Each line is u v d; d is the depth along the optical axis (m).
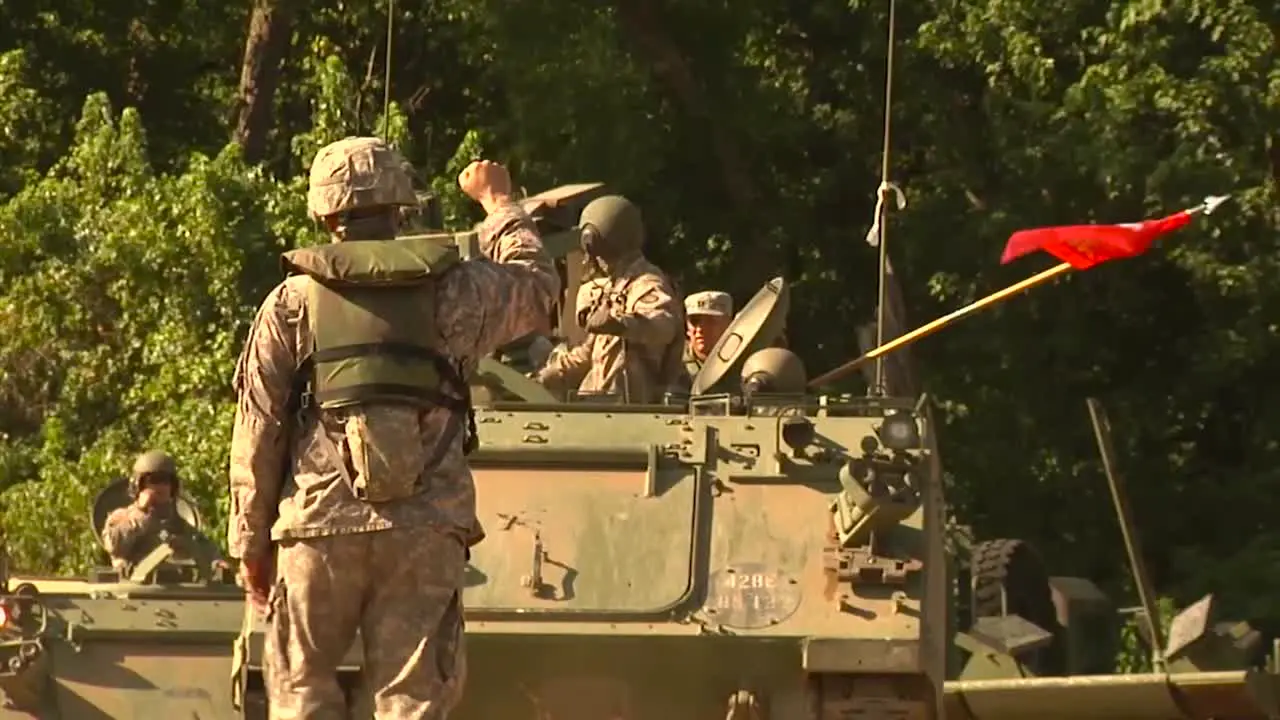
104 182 107.00
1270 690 59.38
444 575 36.47
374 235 37.72
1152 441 121.56
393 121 106.19
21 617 59.09
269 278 105.00
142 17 132.75
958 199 119.81
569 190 66.00
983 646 64.06
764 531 53.12
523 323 37.88
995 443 119.25
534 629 51.88
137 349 103.88
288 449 36.78
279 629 36.47
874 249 122.25
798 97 124.00
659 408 55.84
